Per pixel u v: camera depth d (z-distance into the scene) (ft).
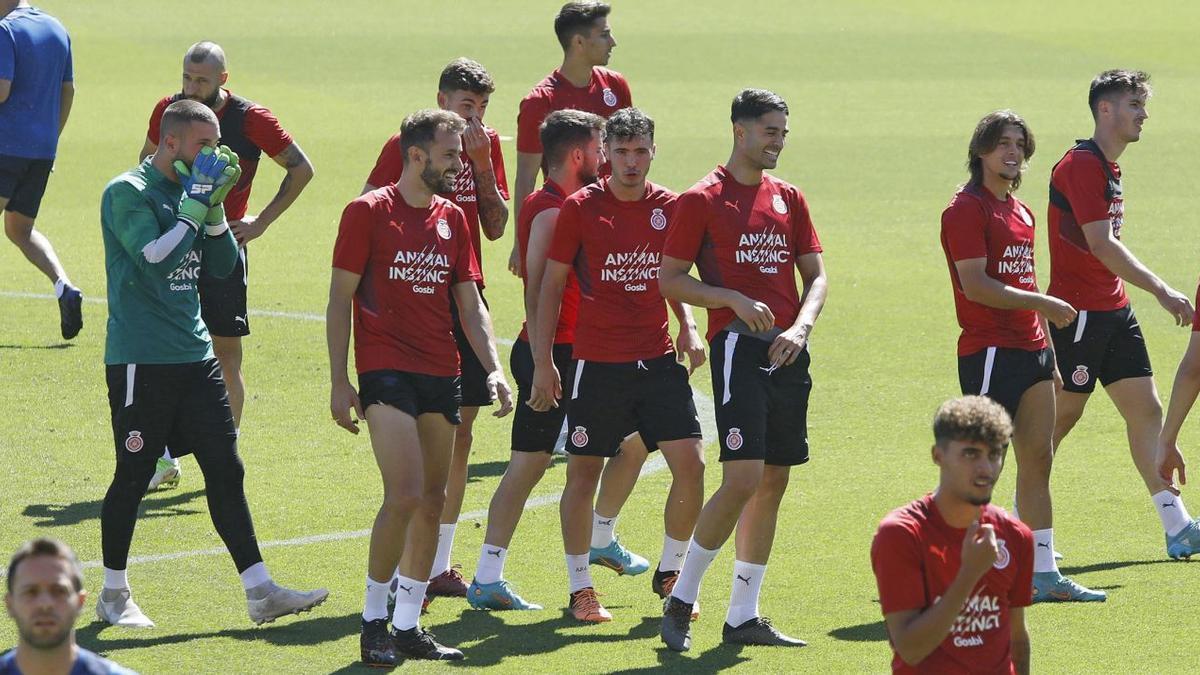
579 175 88.89
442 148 78.43
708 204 80.59
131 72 342.85
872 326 158.40
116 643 79.46
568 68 119.75
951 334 154.92
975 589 55.57
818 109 314.14
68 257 188.65
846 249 198.80
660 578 87.10
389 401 76.79
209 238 82.12
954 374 139.74
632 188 83.25
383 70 351.87
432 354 79.10
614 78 121.90
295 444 118.11
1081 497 106.42
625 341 83.61
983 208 84.69
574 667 76.89
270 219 110.11
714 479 111.14
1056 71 359.66
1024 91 333.42
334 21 422.82
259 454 115.55
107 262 80.84
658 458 117.08
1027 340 86.12
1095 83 93.40
